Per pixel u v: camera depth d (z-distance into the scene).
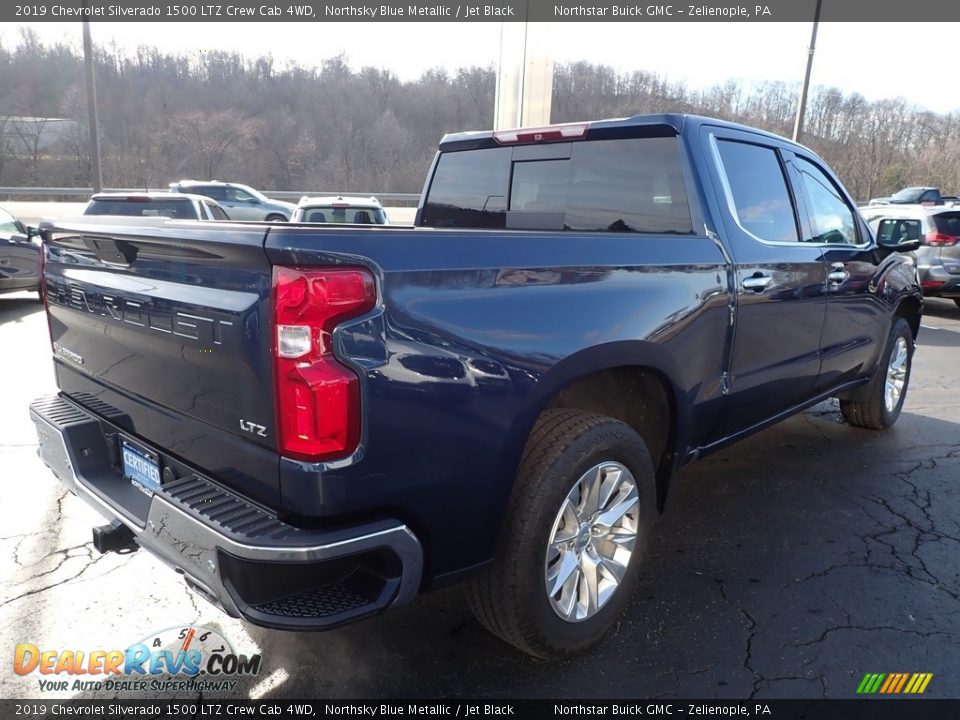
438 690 2.39
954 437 5.15
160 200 9.41
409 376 1.89
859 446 4.91
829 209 4.05
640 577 3.11
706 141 3.08
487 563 2.21
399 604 1.95
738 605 2.90
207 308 1.93
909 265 5.03
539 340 2.20
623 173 3.19
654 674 2.48
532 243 2.25
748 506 3.89
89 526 3.50
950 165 50.00
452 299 1.99
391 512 1.95
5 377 6.47
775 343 3.42
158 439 2.28
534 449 2.30
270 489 1.89
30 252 10.17
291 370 1.76
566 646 2.44
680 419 2.86
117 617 2.77
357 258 1.78
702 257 2.87
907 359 5.33
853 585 3.07
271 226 1.90
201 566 1.89
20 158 50.84
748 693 2.38
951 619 2.82
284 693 2.37
